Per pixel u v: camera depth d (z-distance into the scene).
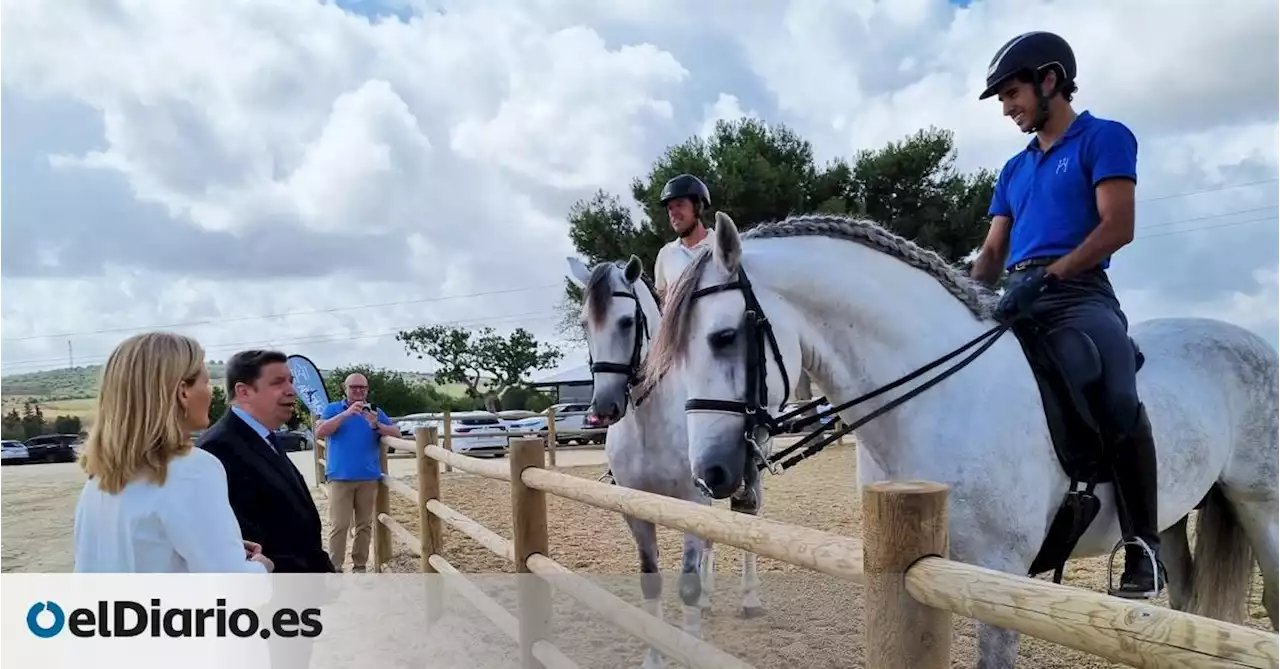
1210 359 3.01
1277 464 3.04
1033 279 2.61
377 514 6.67
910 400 2.47
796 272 2.56
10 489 14.65
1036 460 2.43
